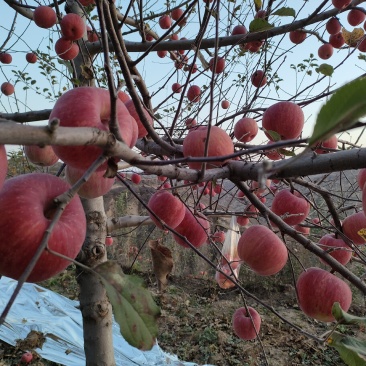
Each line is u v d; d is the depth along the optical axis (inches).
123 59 15.3
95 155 12.4
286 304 106.7
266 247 22.7
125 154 11.3
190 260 119.6
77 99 12.9
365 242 26.6
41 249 9.3
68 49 31.7
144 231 119.0
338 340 14.1
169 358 74.9
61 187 12.7
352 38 35.2
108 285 11.0
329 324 96.0
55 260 11.4
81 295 31.8
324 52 40.8
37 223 11.2
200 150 18.9
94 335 31.3
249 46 42.1
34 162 24.0
